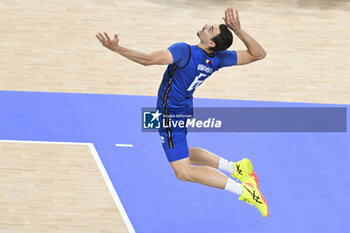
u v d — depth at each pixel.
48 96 34.06
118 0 43.88
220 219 26.45
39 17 41.31
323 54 39.06
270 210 27.05
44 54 37.59
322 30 41.50
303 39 40.44
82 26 40.53
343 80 36.84
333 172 29.66
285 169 29.66
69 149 30.16
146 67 37.16
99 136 31.28
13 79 35.28
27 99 33.75
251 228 25.98
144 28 40.56
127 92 34.78
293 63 38.09
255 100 34.66
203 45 22.48
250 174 25.41
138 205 26.95
